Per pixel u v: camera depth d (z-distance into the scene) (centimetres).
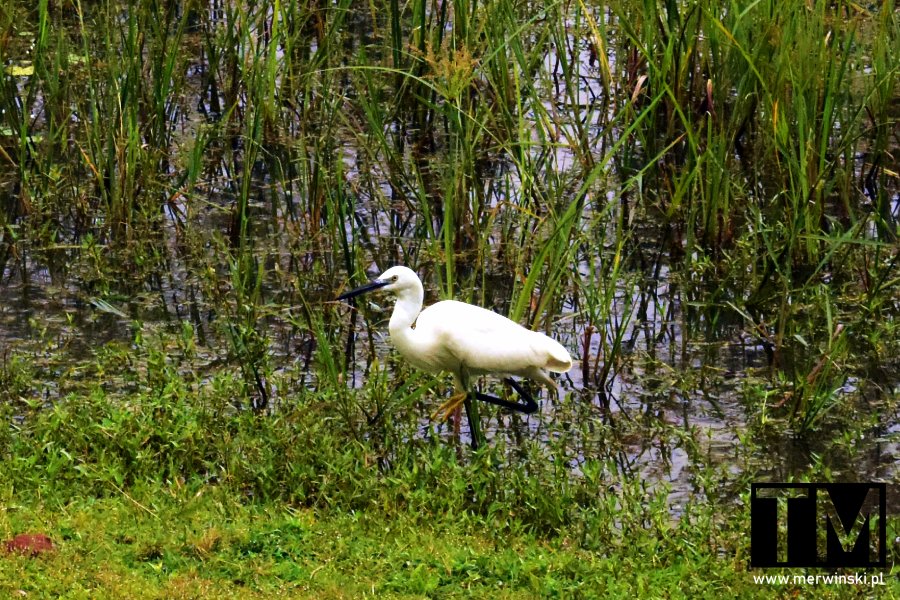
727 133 1622
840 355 1276
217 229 1548
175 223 1558
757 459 1134
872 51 1630
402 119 1792
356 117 1800
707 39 1641
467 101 1644
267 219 1582
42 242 1489
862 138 1727
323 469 1010
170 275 1450
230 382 1120
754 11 1578
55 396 1177
